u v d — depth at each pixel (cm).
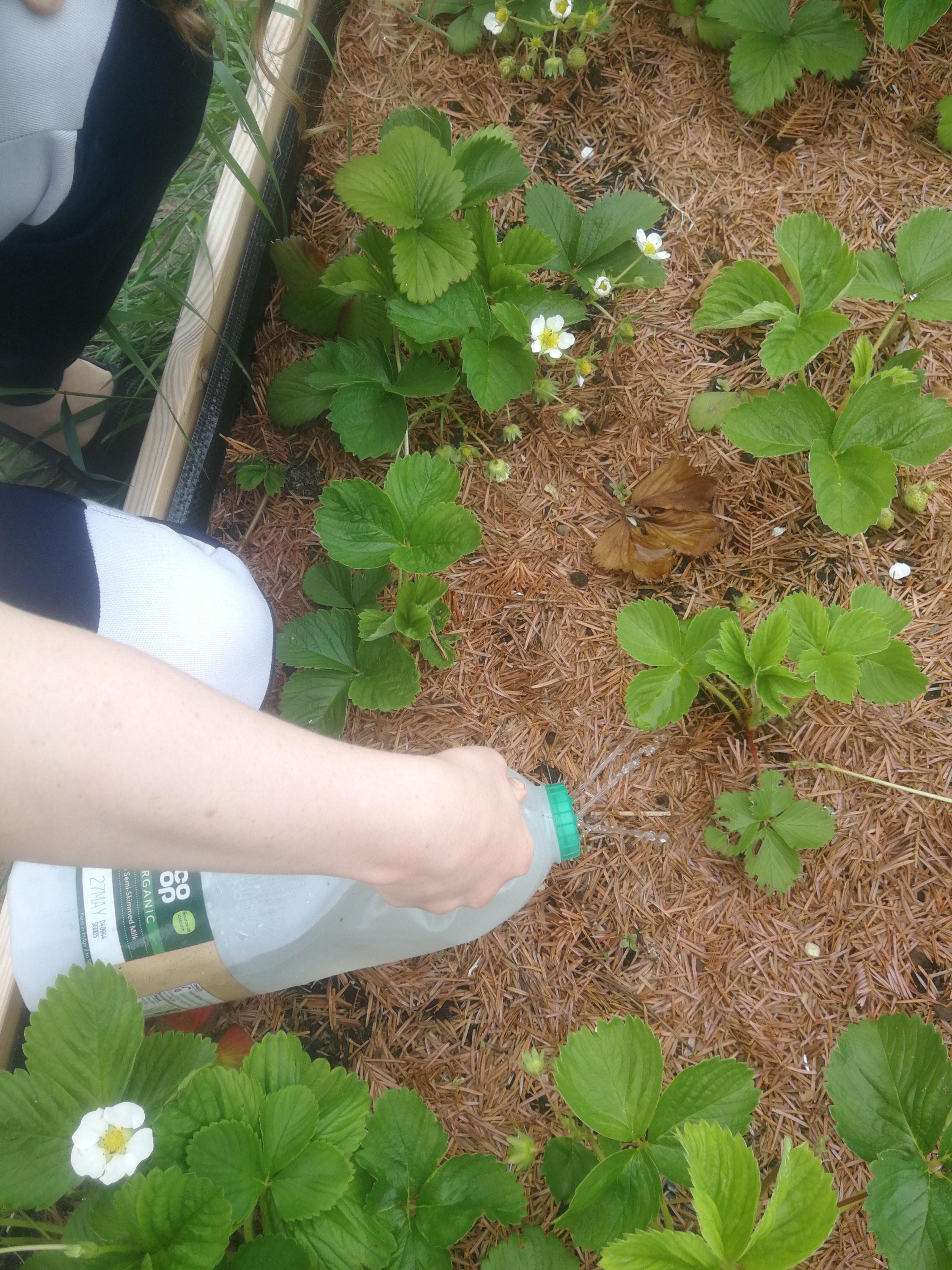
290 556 66
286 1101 43
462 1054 60
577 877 62
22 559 48
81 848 32
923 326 68
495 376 60
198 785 32
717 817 61
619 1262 38
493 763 45
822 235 58
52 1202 42
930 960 60
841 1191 56
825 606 64
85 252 55
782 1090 58
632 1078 47
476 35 71
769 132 71
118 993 43
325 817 35
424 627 58
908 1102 49
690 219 70
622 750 63
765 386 67
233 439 68
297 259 65
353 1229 45
